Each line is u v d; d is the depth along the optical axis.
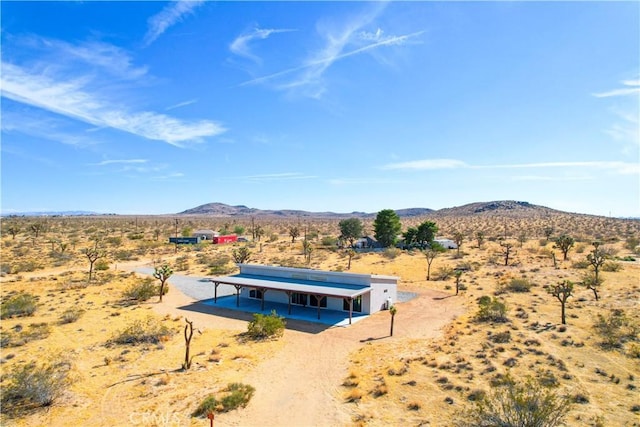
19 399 18.75
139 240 100.00
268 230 135.88
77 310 34.72
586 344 25.45
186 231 109.19
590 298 36.56
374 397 19.27
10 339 27.02
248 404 18.59
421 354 25.14
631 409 17.41
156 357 24.67
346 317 34.94
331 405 18.55
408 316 34.88
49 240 92.69
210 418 16.08
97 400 19.00
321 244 91.88
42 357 24.38
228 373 22.25
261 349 26.44
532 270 51.34
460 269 55.78
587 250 66.00
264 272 43.53
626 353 23.75
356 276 37.19
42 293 42.31
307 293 35.00
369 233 115.94
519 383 20.06
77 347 26.25
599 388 19.48
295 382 21.16
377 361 24.11
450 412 17.53
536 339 26.55
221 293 45.16
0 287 44.50
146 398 19.20
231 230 133.88
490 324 30.83
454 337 28.09
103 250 78.38
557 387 19.59
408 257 68.38
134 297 41.50
